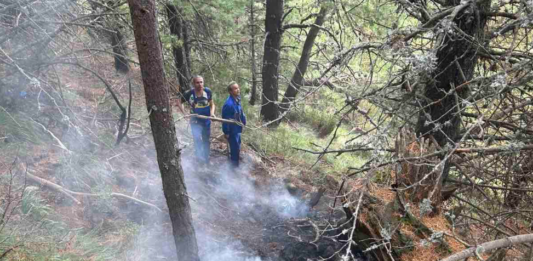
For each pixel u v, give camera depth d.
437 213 3.76
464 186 4.91
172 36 7.19
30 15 5.14
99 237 3.96
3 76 5.11
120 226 4.24
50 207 4.05
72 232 3.80
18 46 5.54
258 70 11.48
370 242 3.73
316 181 7.04
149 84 3.09
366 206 3.79
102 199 4.44
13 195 3.83
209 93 6.32
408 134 4.18
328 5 7.52
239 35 9.57
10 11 5.49
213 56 9.63
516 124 4.60
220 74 9.31
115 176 5.15
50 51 5.72
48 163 4.62
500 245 2.45
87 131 5.72
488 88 3.65
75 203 4.29
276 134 9.06
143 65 3.04
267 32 9.42
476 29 4.09
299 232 5.25
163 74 3.12
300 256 4.66
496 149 3.32
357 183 4.21
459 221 3.95
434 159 3.81
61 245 3.52
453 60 4.14
